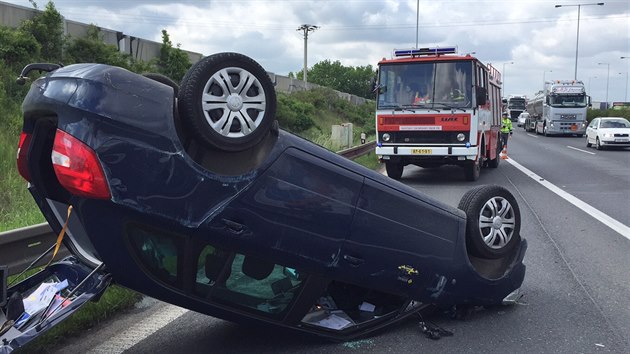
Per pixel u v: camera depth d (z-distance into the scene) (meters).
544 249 7.29
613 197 11.82
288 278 3.87
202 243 3.47
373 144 20.97
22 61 16.42
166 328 4.59
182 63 26.41
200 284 3.59
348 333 4.20
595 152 26.11
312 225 3.72
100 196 3.05
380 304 4.52
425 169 18.58
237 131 3.44
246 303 3.79
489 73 16.05
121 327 4.63
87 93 3.04
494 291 4.65
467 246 4.70
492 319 4.76
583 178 15.45
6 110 13.36
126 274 3.33
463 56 13.55
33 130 3.54
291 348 4.16
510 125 21.69
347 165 3.92
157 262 3.42
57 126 3.17
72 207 3.38
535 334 4.44
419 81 13.84
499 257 4.82
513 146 30.91
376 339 4.31
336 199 3.80
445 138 13.70
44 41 18.50
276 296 3.87
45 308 3.30
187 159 3.28
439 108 13.62
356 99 64.56
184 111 3.26
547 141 36.16
